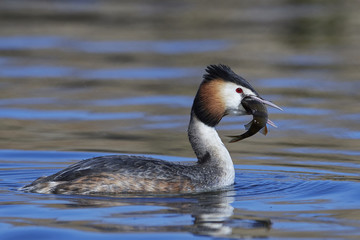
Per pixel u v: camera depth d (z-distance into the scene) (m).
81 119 18.72
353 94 21.97
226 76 12.54
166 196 11.33
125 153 15.13
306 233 9.41
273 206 10.86
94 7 45.12
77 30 36.06
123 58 28.41
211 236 9.20
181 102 20.86
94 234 9.20
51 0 48.16
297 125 18.19
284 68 26.27
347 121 18.52
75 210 10.27
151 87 23.00
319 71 25.72
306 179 12.88
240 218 10.12
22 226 9.48
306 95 21.75
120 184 11.29
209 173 12.15
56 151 15.24
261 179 12.93
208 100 12.56
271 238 9.16
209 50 30.02
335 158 14.80
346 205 10.96
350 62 27.62
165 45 31.50
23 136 16.72
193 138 12.73
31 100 21.06
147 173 11.52
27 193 11.25
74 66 26.81
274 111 19.78
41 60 28.02
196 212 10.37
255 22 38.56
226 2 48.09
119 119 18.77
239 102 12.48
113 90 22.58
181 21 39.28
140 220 9.85
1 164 14.03
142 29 36.47
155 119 18.80
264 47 30.98
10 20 39.03
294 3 46.78
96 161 11.66
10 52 29.86
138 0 48.94
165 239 9.02
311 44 32.12
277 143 16.41
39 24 37.78
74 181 11.27
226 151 12.62
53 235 9.14
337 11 42.53
